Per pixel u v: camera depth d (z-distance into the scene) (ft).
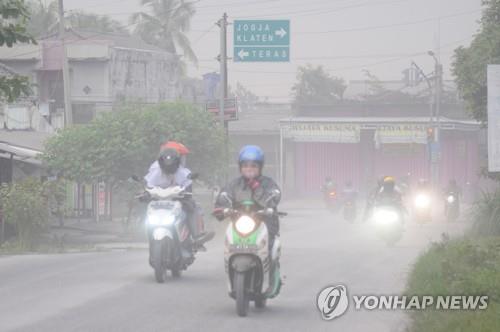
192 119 125.49
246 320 44.27
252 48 159.33
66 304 48.57
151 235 58.08
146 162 120.78
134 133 118.73
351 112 286.87
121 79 231.91
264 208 45.70
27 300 50.11
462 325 39.70
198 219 60.80
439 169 274.57
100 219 161.17
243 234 44.83
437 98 241.14
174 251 58.59
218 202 46.93
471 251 60.90
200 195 201.26
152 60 246.47
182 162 61.11
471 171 283.79
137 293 52.95
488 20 121.19
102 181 122.21
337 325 43.39
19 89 59.47
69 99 156.25
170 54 257.55
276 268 46.98
